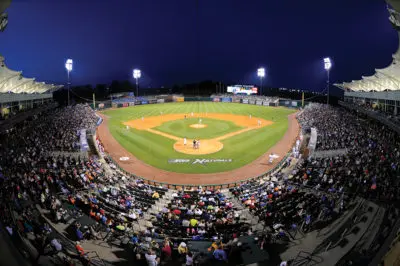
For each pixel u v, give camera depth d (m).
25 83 53.44
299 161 35.00
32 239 13.22
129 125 63.09
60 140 39.88
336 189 22.34
